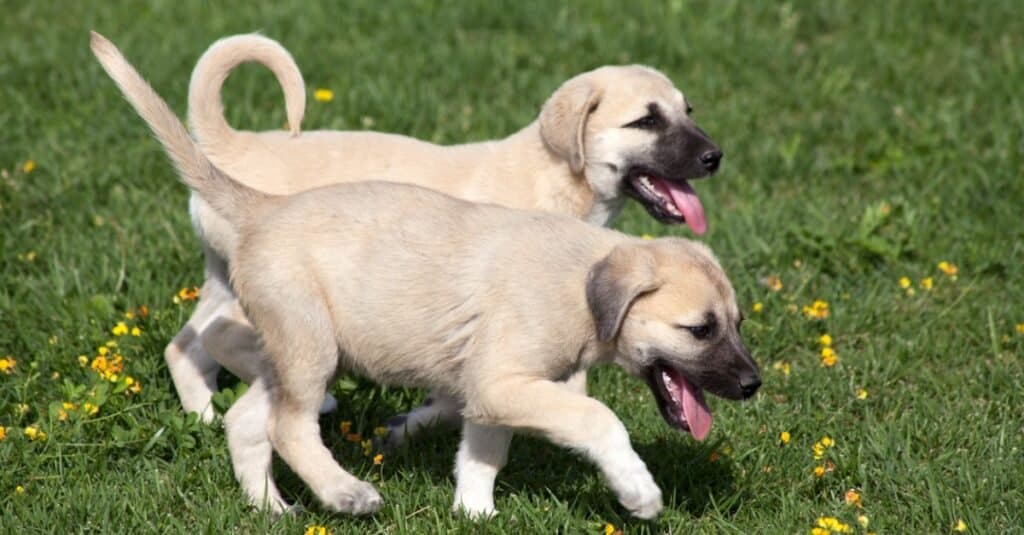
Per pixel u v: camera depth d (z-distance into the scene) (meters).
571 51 15.30
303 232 7.33
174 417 8.09
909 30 16.05
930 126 13.38
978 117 13.77
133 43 15.02
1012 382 9.03
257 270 7.30
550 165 9.17
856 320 9.91
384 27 15.87
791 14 16.44
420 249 7.25
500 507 7.59
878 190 12.36
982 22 16.19
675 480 7.88
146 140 12.66
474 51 15.02
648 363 7.11
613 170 9.34
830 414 8.67
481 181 9.02
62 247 10.47
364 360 7.42
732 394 7.00
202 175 7.55
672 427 7.77
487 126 12.99
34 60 14.40
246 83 13.80
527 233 7.27
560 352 7.06
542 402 6.84
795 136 13.02
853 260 10.77
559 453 8.23
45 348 8.98
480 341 7.09
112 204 11.37
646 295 7.02
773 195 12.22
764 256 10.85
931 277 10.61
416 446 8.34
